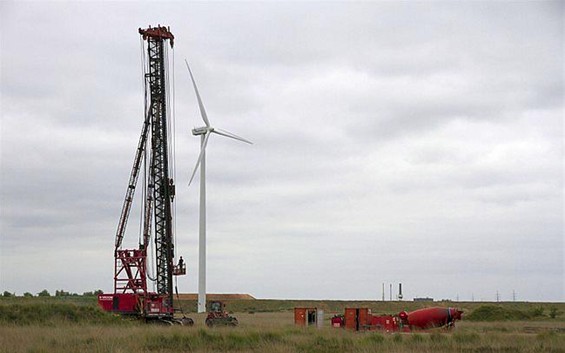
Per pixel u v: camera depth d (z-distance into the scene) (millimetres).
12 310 58500
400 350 33875
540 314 98188
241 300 176875
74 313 60781
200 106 84625
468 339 41344
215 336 41031
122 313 66688
